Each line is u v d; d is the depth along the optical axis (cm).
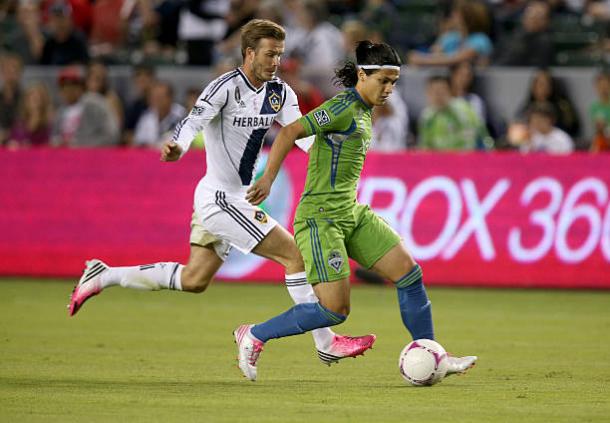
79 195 5228
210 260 2872
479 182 5041
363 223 2616
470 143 5350
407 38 6494
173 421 2088
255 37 2728
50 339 3400
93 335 3509
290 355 3127
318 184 2552
